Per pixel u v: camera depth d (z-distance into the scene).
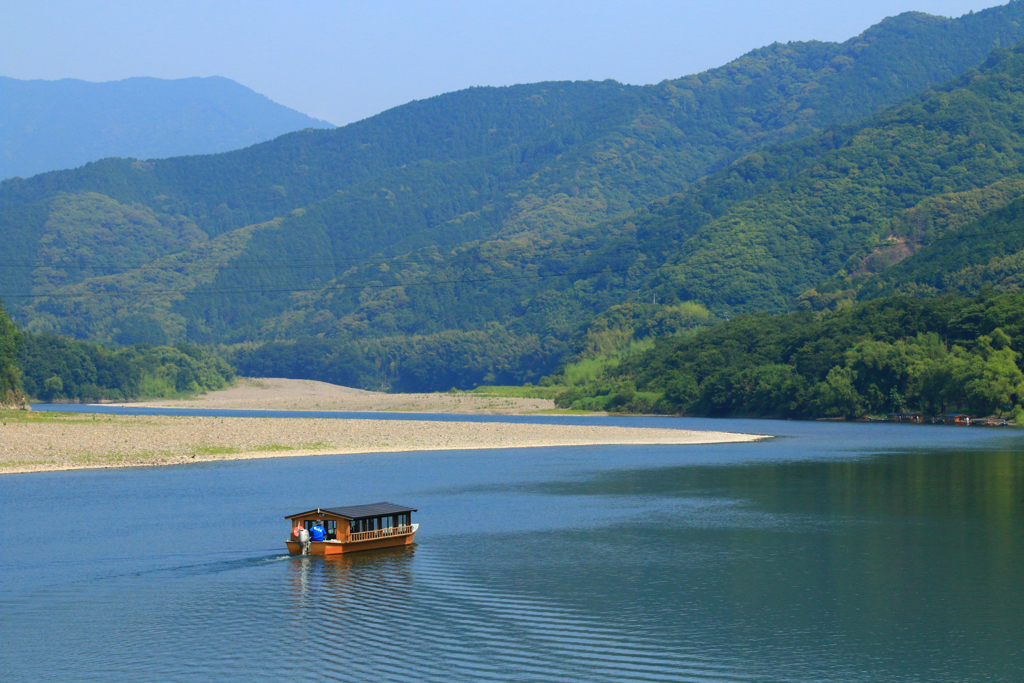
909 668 32.59
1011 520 61.00
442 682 31.38
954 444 121.06
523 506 67.38
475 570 46.78
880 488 76.69
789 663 33.12
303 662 33.25
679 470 90.94
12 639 35.84
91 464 89.88
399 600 41.16
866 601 40.84
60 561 48.22
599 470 90.94
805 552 50.84
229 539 53.81
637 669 32.59
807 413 193.12
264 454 102.56
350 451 108.69
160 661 33.44
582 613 39.12
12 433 106.69
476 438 127.50
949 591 42.44
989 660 33.31
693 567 47.41
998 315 173.38
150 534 55.19
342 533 50.16
